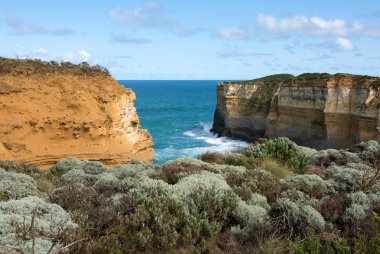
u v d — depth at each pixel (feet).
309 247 21.59
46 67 93.35
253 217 26.03
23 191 32.12
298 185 34.04
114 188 33.01
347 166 43.88
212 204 26.99
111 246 21.94
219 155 54.65
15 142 78.28
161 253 22.98
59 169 53.36
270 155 49.90
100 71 103.40
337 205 27.68
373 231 23.85
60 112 86.17
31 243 19.27
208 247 23.41
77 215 25.22
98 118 89.45
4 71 84.79
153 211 25.39
